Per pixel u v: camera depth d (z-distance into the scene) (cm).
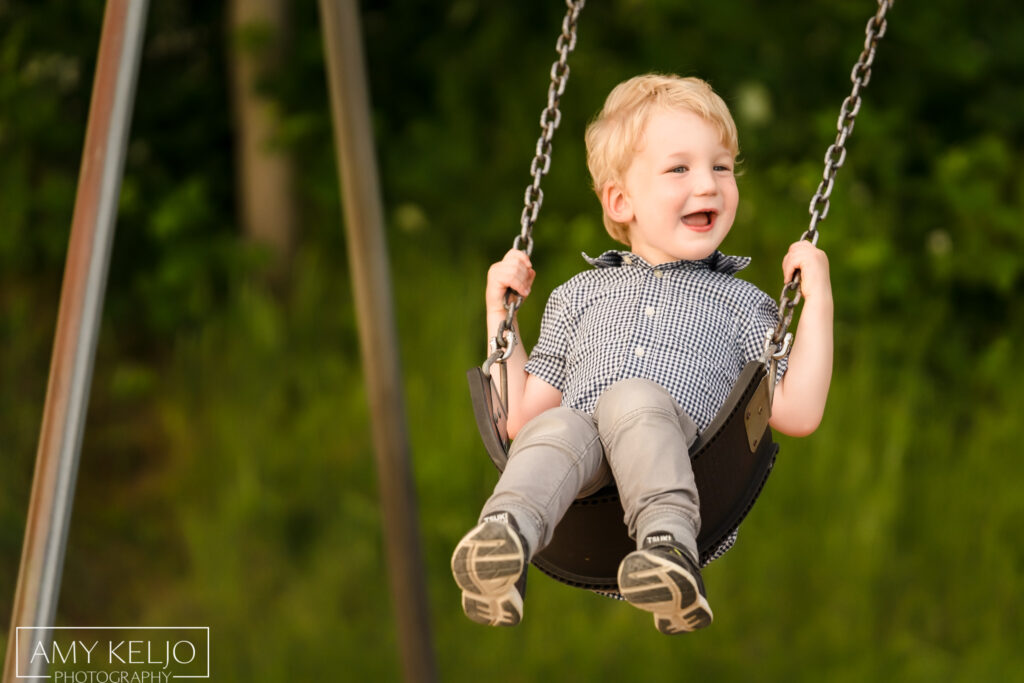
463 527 732
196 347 834
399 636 589
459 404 768
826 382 296
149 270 889
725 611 704
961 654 705
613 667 686
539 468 264
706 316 309
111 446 827
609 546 285
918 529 748
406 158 886
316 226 891
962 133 906
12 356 810
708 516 279
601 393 297
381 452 578
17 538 732
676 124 303
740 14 878
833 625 700
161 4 933
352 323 843
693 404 296
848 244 808
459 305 808
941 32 886
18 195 867
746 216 812
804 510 729
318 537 759
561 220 855
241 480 766
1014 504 750
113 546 776
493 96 892
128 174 904
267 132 877
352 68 557
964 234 845
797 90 884
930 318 837
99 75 328
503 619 256
